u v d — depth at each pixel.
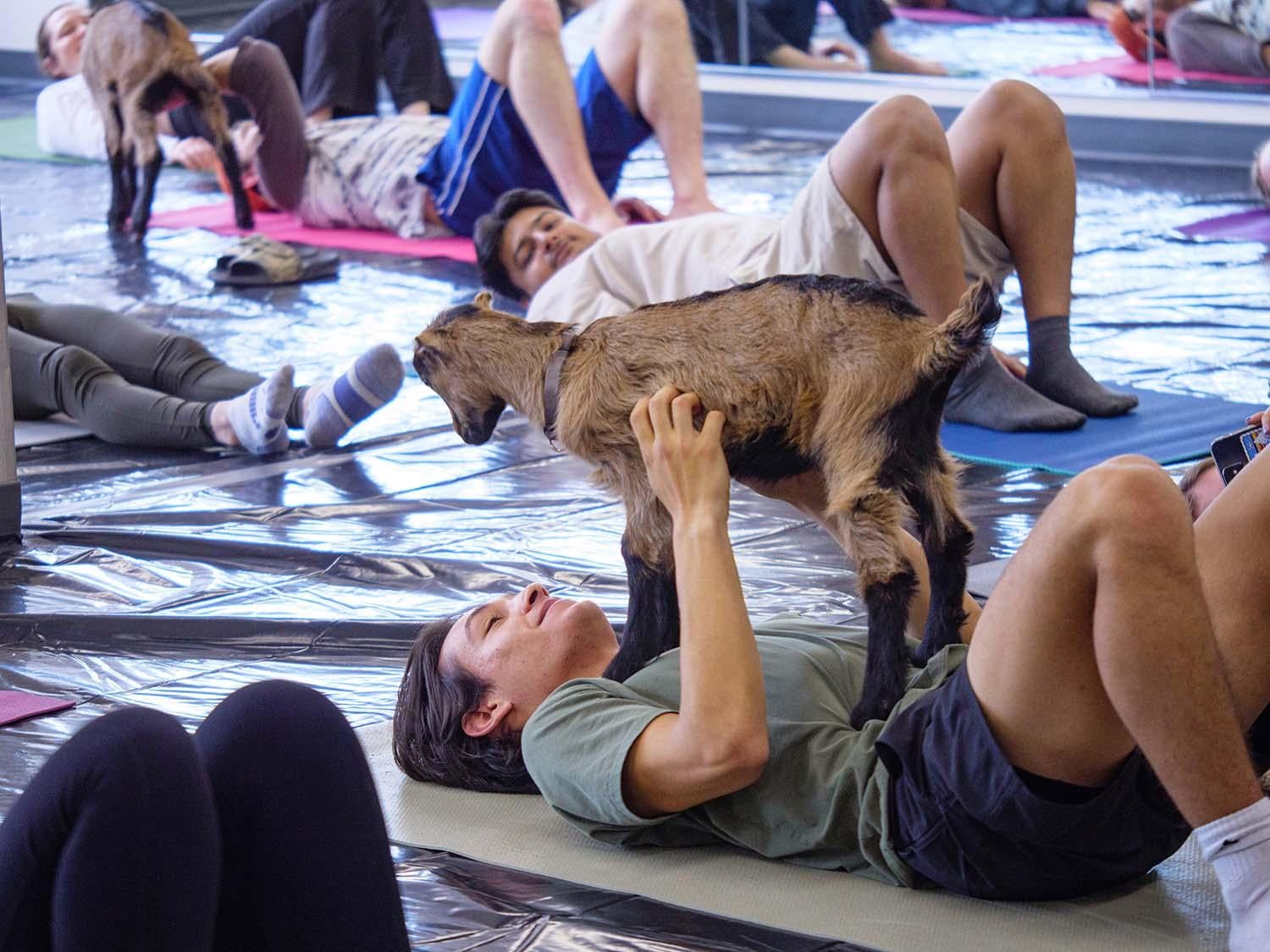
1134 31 13.70
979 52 14.73
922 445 2.95
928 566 3.24
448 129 10.71
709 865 3.04
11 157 14.54
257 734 2.43
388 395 6.35
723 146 15.30
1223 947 2.67
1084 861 2.76
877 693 2.95
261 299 9.30
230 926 2.44
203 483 5.95
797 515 5.43
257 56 11.30
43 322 6.91
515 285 8.17
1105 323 8.18
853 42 15.54
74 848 2.12
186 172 14.14
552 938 2.77
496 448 6.44
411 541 5.24
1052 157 6.21
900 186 5.79
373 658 4.30
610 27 9.41
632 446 3.06
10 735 3.78
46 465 6.23
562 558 5.05
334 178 11.37
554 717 3.06
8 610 4.64
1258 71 13.16
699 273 6.66
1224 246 10.10
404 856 3.10
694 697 2.85
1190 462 5.66
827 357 2.93
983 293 2.79
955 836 2.75
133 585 4.86
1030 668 2.54
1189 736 2.45
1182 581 2.43
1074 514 2.46
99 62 11.08
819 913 2.82
